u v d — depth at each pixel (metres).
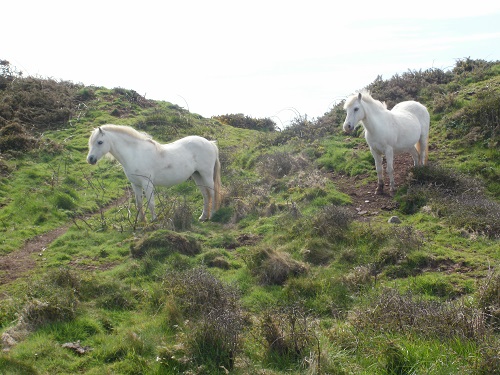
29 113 17.03
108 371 4.91
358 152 12.97
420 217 8.91
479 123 12.93
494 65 16.64
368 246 7.60
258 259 7.39
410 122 10.84
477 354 4.54
